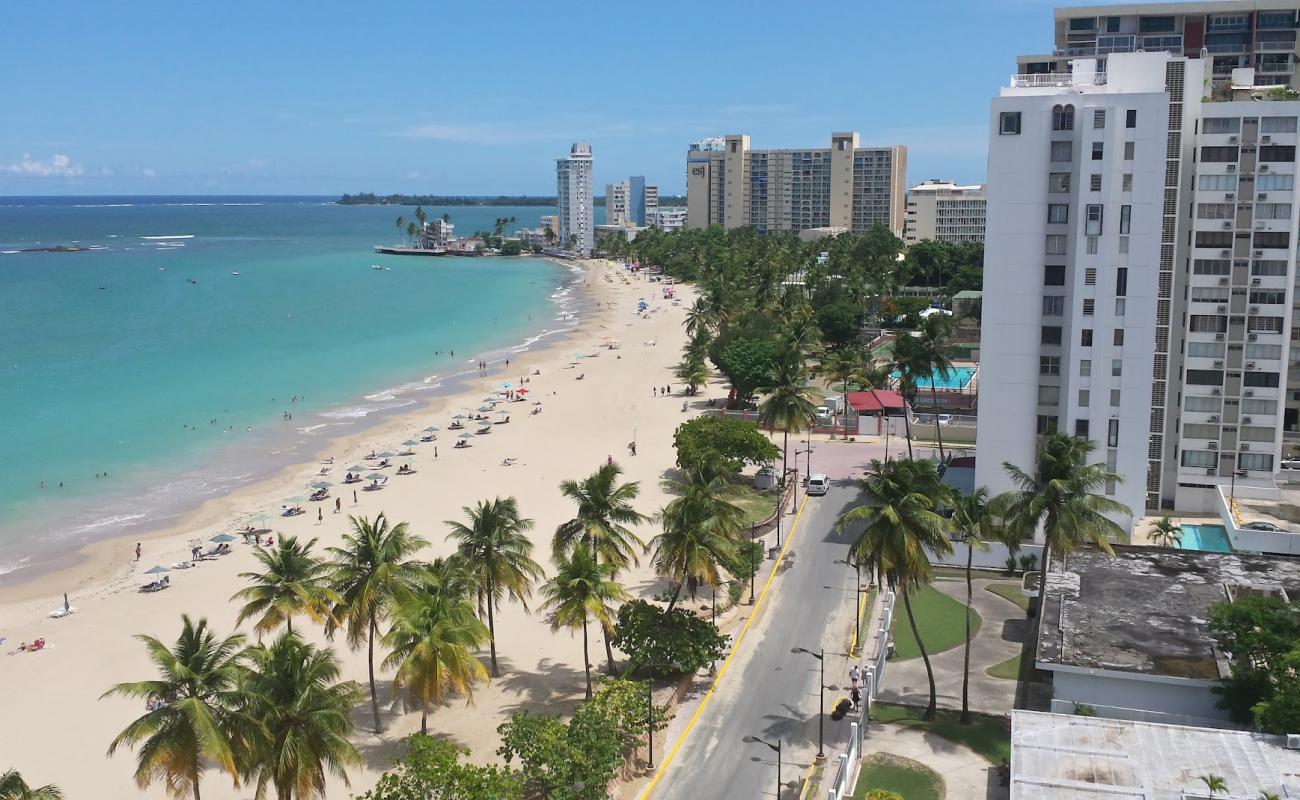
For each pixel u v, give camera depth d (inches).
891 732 2559.1
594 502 2874.0
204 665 1941.4
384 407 6663.4
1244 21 5561.0
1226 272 3789.4
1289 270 3730.3
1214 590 2746.1
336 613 2564.0
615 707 2402.8
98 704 2832.2
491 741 2571.4
